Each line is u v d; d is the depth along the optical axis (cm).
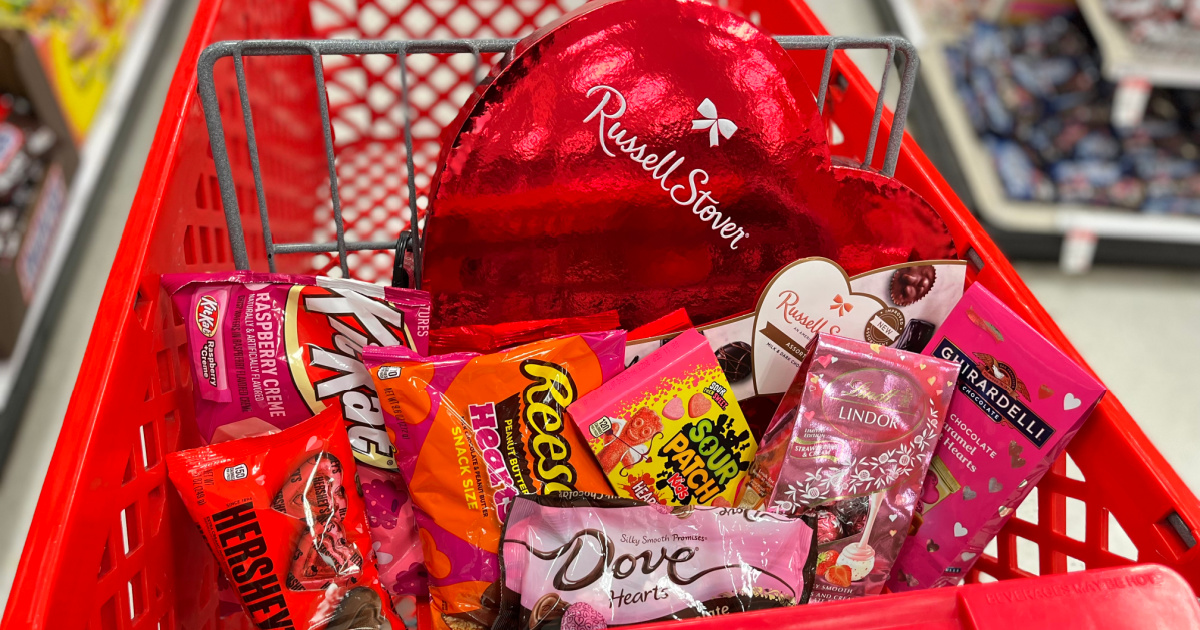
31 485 154
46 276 172
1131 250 205
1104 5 195
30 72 171
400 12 136
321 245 89
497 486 86
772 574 84
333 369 88
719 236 90
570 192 87
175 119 90
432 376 86
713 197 89
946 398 88
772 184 89
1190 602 74
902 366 87
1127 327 198
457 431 86
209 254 97
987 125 210
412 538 91
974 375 88
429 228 86
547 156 85
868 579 89
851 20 232
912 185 102
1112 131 212
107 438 78
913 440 88
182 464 84
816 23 109
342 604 87
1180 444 170
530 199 86
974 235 97
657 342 90
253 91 115
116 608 79
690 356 88
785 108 86
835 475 87
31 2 182
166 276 85
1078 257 198
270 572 85
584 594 83
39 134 179
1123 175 202
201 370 86
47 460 158
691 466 88
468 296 90
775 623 72
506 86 82
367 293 87
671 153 87
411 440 86
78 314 180
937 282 92
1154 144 210
